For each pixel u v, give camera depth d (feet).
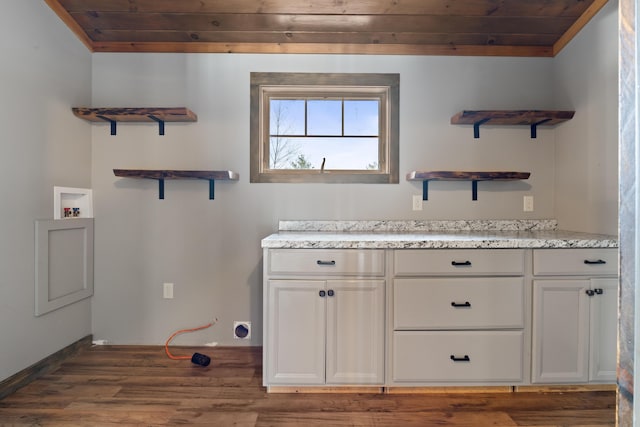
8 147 6.23
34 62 6.77
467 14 7.64
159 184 8.46
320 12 7.58
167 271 8.51
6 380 6.20
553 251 6.35
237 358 7.86
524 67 8.59
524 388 6.56
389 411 5.90
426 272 6.32
